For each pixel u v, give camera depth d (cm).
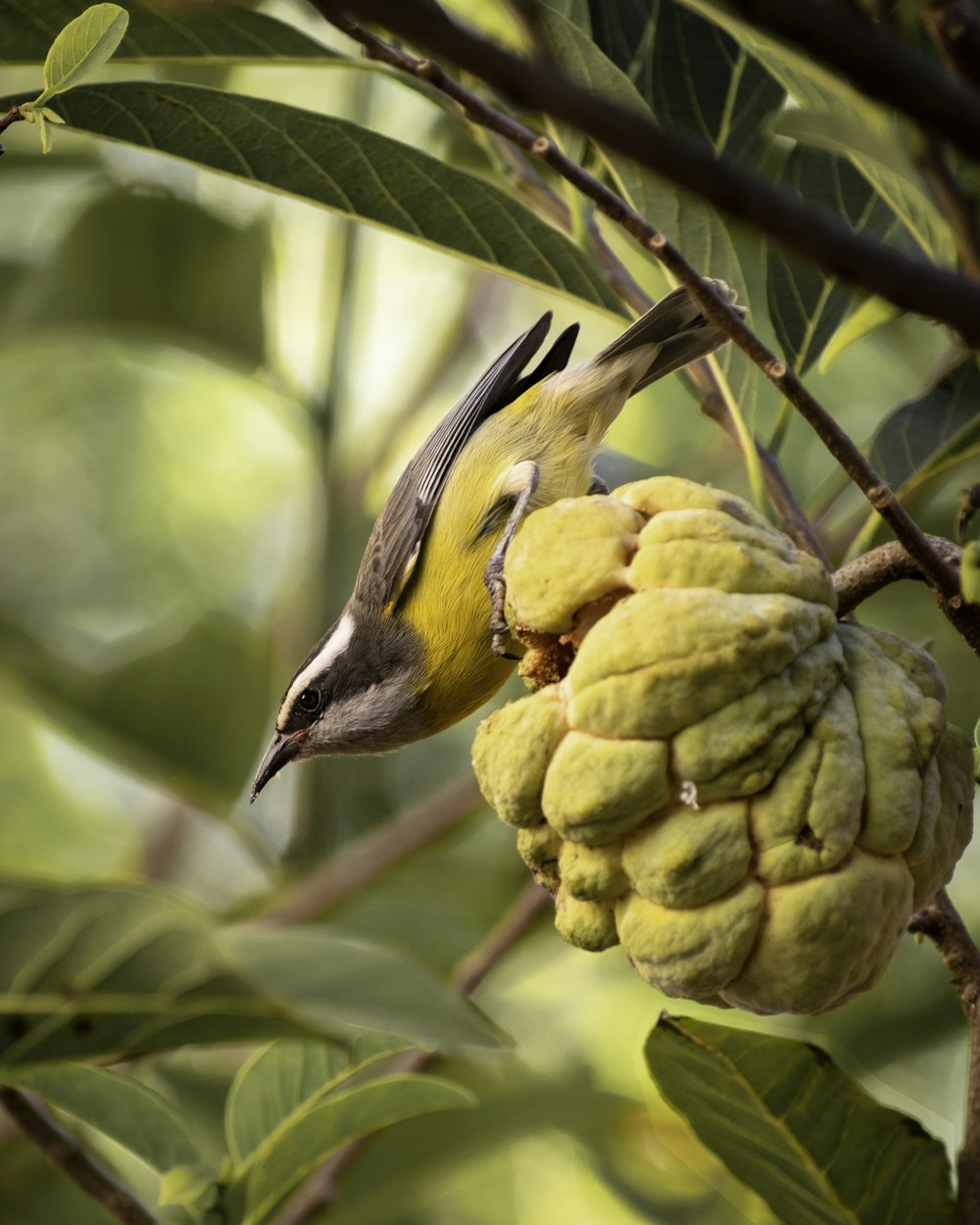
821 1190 519
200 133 626
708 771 416
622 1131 1001
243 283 1055
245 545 1544
